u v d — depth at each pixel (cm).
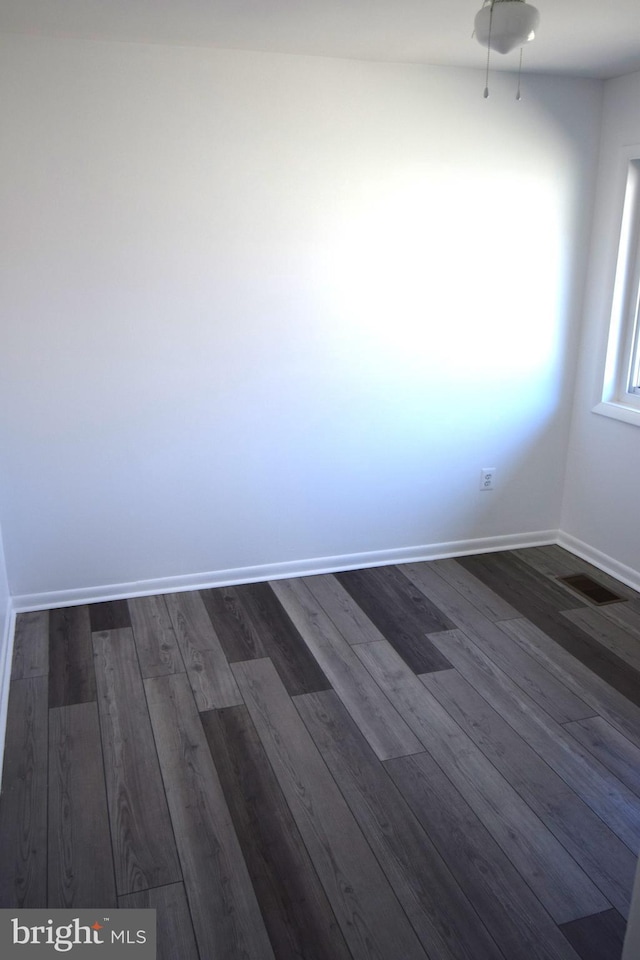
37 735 247
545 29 267
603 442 372
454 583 362
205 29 269
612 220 351
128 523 336
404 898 187
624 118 338
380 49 296
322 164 318
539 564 384
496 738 249
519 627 321
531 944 176
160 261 309
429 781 228
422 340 354
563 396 387
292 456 351
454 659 296
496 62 316
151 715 258
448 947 175
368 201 328
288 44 289
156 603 338
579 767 236
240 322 326
